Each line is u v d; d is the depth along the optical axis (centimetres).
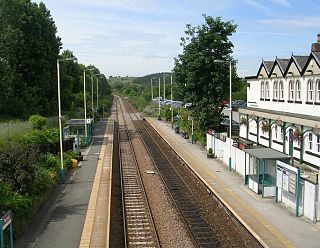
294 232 1634
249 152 2250
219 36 3650
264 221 1764
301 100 2972
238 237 1711
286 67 3269
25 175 1866
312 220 1755
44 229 1714
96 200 2156
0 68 3941
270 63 3628
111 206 2081
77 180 2625
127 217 2014
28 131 2769
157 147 4253
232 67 3744
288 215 1848
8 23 4341
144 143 4562
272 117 3219
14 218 1631
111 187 2433
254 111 3588
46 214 1920
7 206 1628
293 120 2883
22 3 4412
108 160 3322
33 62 4466
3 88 3981
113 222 1888
